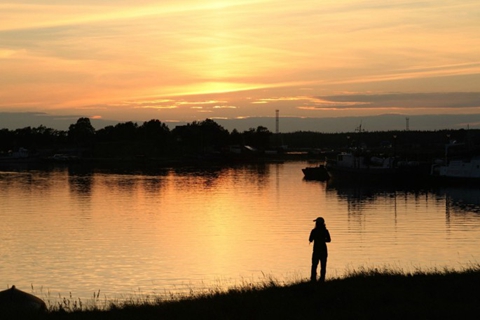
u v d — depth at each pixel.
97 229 77.75
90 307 30.38
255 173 198.62
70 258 59.16
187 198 118.00
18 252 62.16
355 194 128.12
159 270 53.91
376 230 76.69
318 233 29.72
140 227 79.88
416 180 150.88
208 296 27.88
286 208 102.12
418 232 75.00
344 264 55.28
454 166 145.75
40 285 48.69
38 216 90.50
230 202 111.31
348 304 24.45
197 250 63.38
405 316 22.36
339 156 178.12
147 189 137.25
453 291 26.17
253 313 23.41
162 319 23.27
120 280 50.12
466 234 73.31
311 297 25.83
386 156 183.75
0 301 25.41
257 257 59.47
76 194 124.62
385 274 31.03
